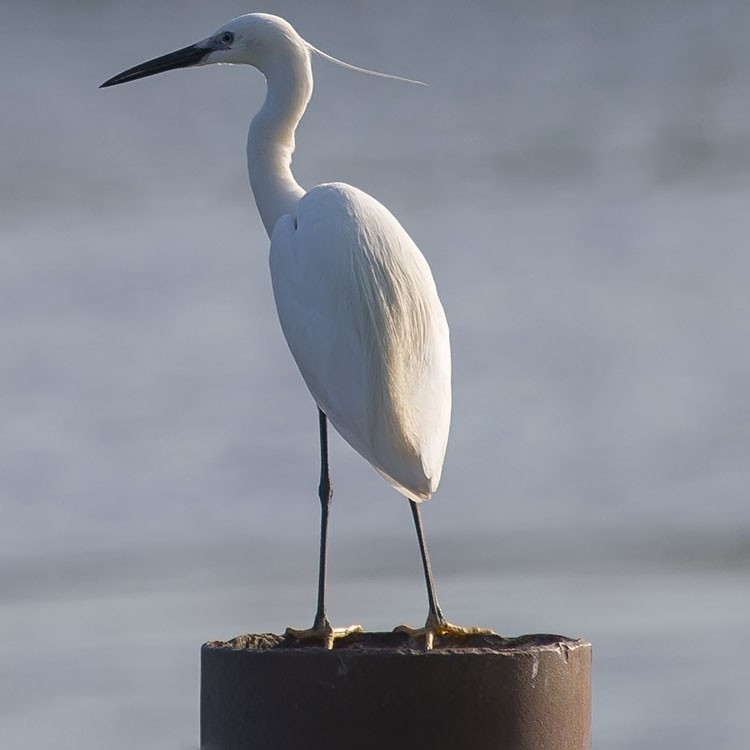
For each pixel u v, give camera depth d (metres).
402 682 4.01
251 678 4.12
